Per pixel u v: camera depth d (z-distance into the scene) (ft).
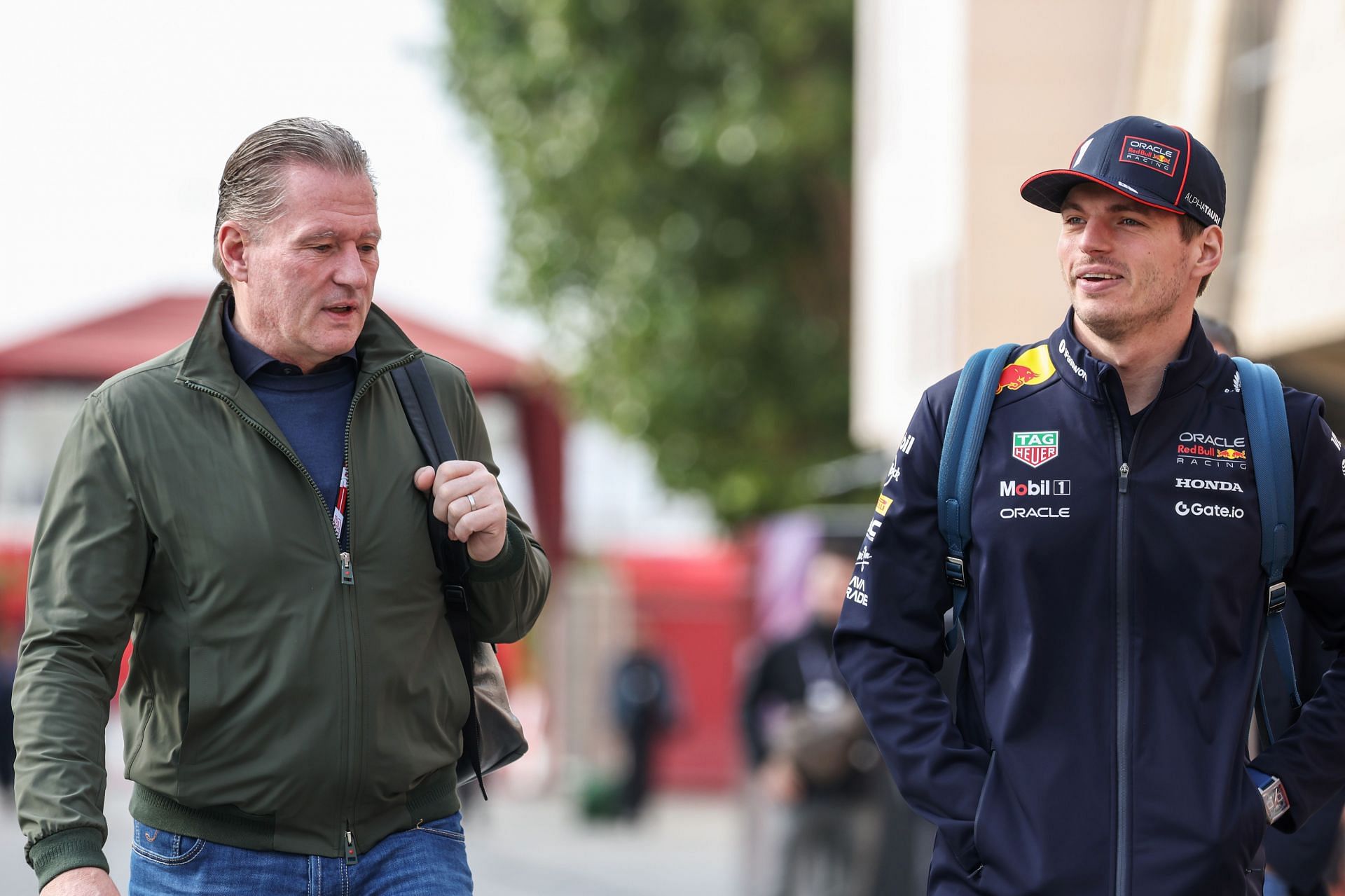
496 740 25.79
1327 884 30.78
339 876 23.18
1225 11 79.36
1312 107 70.74
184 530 23.03
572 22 146.00
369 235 23.93
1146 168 22.84
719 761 196.34
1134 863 22.20
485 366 118.93
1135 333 23.26
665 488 155.02
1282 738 24.03
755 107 140.97
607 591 189.78
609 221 151.43
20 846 111.75
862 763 63.72
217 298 23.99
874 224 126.31
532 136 152.15
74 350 109.70
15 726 22.53
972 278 100.32
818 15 139.95
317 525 23.29
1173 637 22.84
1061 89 100.07
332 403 24.25
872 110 127.13
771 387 150.41
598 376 153.58
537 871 114.83
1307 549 23.80
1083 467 23.18
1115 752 22.57
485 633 25.32
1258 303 75.25
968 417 24.06
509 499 26.27
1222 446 23.32
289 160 23.52
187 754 22.98
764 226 149.59
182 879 23.15
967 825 23.13
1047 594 23.03
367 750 23.18
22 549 151.43
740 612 152.56
